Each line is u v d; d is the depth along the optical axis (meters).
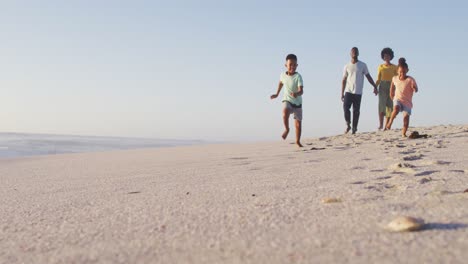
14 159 7.79
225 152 6.37
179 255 1.45
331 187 2.59
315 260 1.29
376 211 1.86
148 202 2.48
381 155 4.39
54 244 1.70
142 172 4.29
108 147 14.93
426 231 1.49
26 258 1.54
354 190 2.42
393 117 7.10
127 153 8.27
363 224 1.65
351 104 8.92
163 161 5.51
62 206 2.56
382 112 9.02
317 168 3.66
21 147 13.41
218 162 4.75
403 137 6.77
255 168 3.96
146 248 1.55
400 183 2.56
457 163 3.39
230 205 2.21
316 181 2.90
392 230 1.52
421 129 8.15
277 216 1.89
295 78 6.40
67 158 7.53
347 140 7.08
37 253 1.59
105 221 2.05
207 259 1.39
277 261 1.31
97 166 5.45
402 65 6.94
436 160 3.49
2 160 7.61
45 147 13.57
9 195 3.23
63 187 3.52
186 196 2.60
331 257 1.30
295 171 3.54
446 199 2.01
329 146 6.16
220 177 3.46
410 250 1.31
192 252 1.47
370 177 2.93
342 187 2.56
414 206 1.92
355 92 8.81
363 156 4.45
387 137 7.02
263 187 2.76
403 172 3.05
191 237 1.65
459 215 1.70
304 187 2.67
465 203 1.90
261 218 1.87
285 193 2.48
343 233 1.55
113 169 4.87
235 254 1.41
